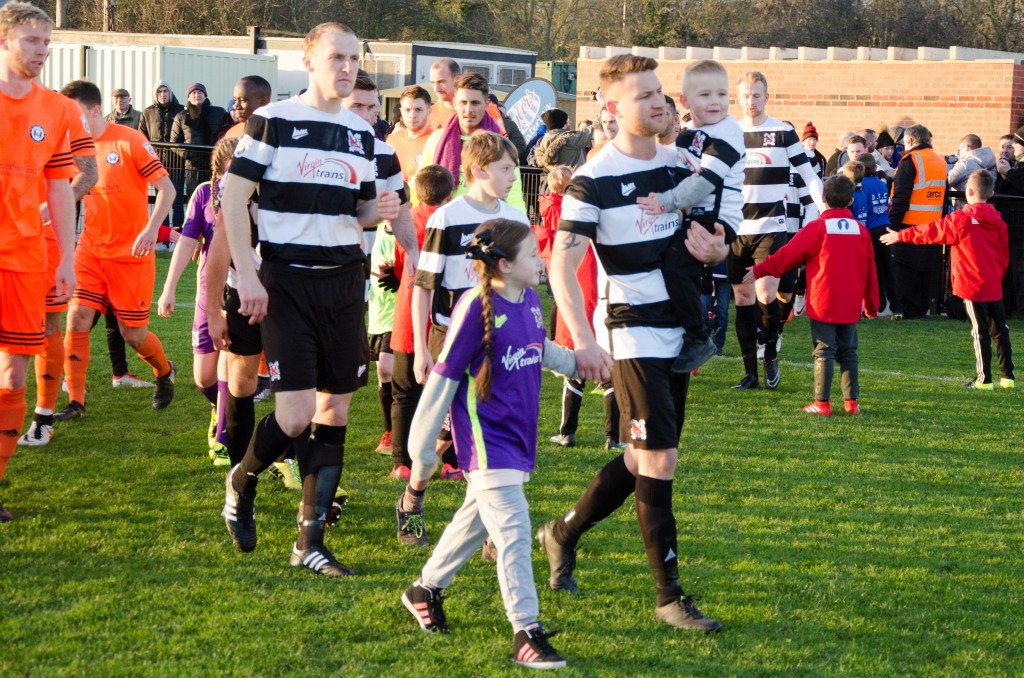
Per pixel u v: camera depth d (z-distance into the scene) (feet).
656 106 13.23
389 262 19.77
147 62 73.41
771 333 29.07
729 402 27.66
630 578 15.29
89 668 11.88
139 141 23.50
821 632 13.67
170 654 12.35
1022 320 43.27
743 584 15.24
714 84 13.70
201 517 17.42
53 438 22.30
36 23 16.63
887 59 69.77
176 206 51.67
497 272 12.64
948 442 23.88
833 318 25.89
